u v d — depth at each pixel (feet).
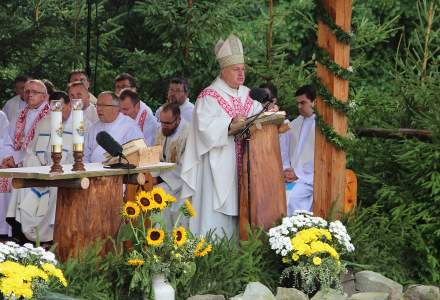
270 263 34.14
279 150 35.22
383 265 36.99
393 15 66.44
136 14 55.57
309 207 40.27
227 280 32.40
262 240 34.22
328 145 36.40
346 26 35.81
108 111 36.65
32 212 38.81
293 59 67.26
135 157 30.94
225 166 34.99
